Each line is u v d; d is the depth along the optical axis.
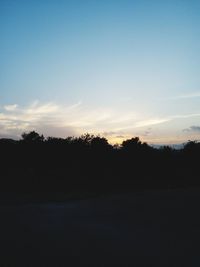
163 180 86.06
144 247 18.48
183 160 97.75
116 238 21.06
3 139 94.06
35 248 18.06
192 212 34.59
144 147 98.12
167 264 15.03
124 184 80.19
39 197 60.69
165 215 32.91
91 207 40.59
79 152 92.75
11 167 85.69
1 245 18.83
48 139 95.12
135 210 36.94
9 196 62.50
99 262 15.33
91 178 82.94
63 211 36.41
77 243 19.41
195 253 17.03
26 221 28.17
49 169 85.25
